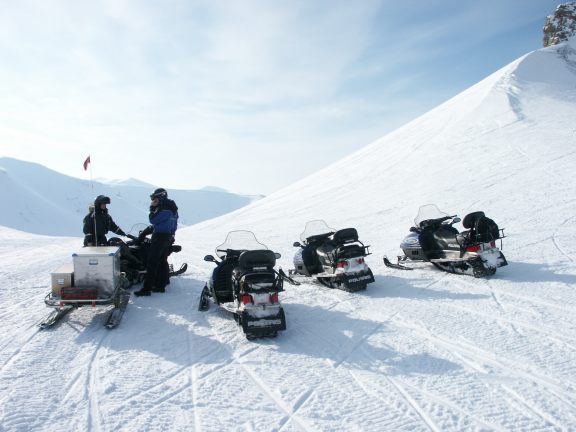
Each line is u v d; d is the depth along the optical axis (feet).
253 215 90.94
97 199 26.89
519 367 14.71
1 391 13.80
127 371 15.38
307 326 19.89
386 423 11.81
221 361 16.25
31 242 67.00
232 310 19.77
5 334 19.07
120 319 20.61
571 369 14.37
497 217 47.19
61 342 18.12
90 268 20.03
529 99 112.88
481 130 98.37
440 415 12.11
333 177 114.62
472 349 16.38
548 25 219.20
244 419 12.23
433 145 103.50
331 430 11.57
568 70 148.66
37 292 27.17
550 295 22.30
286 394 13.64
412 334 18.24
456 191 65.46
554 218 43.14
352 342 17.75
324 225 29.53
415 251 30.55
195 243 55.26
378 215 62.95
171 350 17.33
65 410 12.71
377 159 116.47
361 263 25.27
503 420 11.73
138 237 27.30
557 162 66.69
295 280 28.86
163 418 12.31
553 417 11.76
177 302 24.11
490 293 23.39
